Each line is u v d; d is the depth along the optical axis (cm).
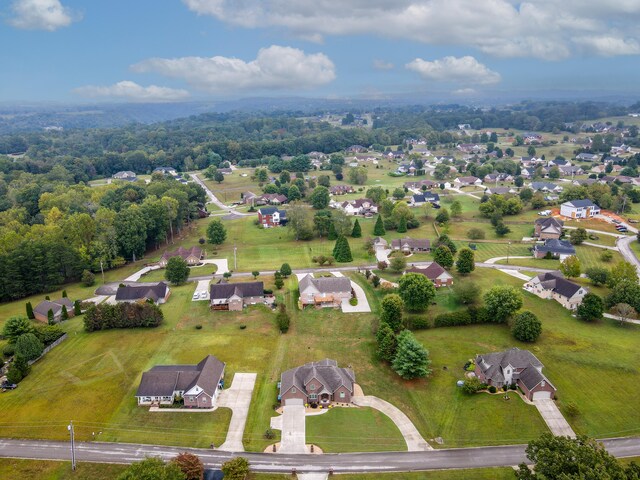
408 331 8875
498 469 6391
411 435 7081
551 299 11369
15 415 7469
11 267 12312
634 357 8719
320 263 14250
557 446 5522
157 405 7731
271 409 7650
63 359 9112
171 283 13200
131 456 6644
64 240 14375
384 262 13725
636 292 10394
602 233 16875
